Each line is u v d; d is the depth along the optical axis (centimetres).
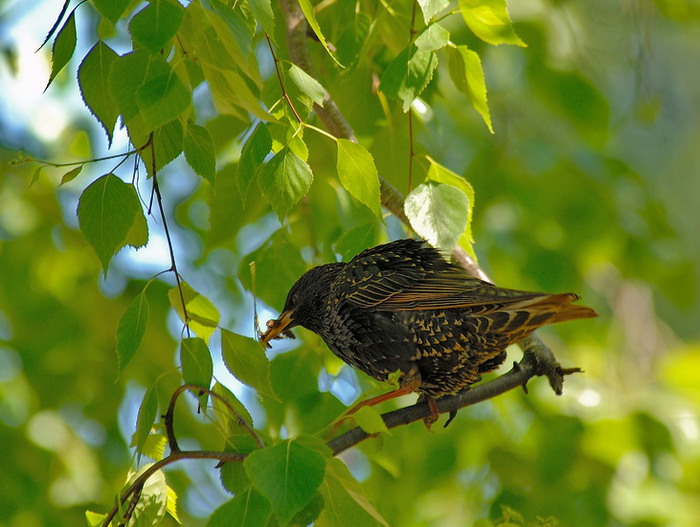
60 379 1118
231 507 520
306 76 566
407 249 805
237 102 554
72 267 1209
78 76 545
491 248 1141
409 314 760
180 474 1045
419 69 593
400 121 891
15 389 1195
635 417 1018
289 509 477
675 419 1052
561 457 980
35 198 1180
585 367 1148
